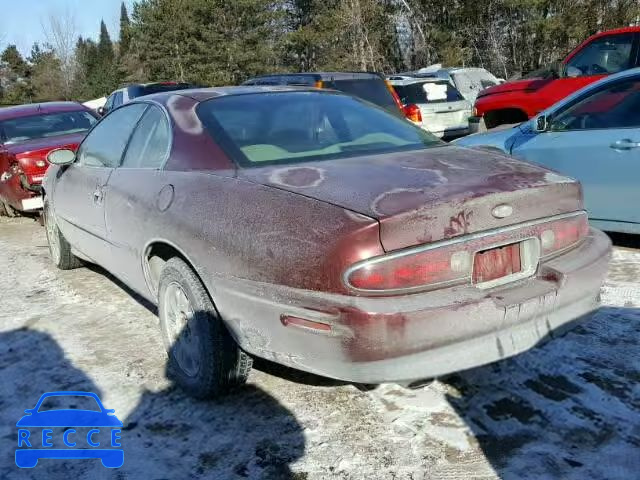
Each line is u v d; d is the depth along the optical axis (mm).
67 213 4727
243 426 2930
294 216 2498
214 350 2945
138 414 3086
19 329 4277
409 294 2334
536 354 3418
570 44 26656
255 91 3754
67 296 4918
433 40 32844
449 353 2381
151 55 40094
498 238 2518
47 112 8867
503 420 2846
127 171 3742
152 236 3227
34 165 7551
